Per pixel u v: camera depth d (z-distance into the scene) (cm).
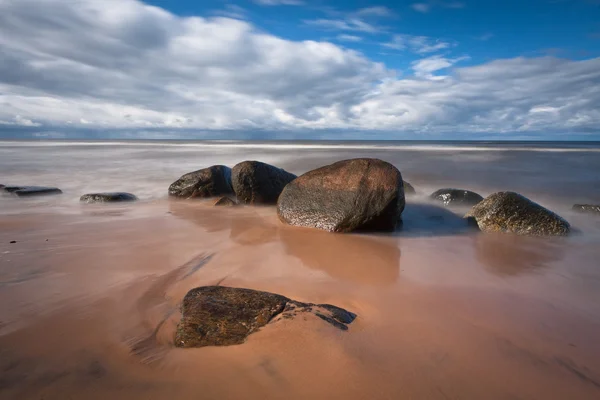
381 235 670
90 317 327
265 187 934
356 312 351
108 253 518
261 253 546
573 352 290
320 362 256
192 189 1002
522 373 259
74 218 752
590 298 402
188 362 255
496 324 334
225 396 222
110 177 1475
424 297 397
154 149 3700
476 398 229
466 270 494
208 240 607
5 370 247
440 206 938
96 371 247
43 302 356
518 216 691
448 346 290
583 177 1522
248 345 274
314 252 560
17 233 621
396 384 238
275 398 222
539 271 493
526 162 2122
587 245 618
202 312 313
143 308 350
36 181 1358
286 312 321
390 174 683
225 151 3312
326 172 738
